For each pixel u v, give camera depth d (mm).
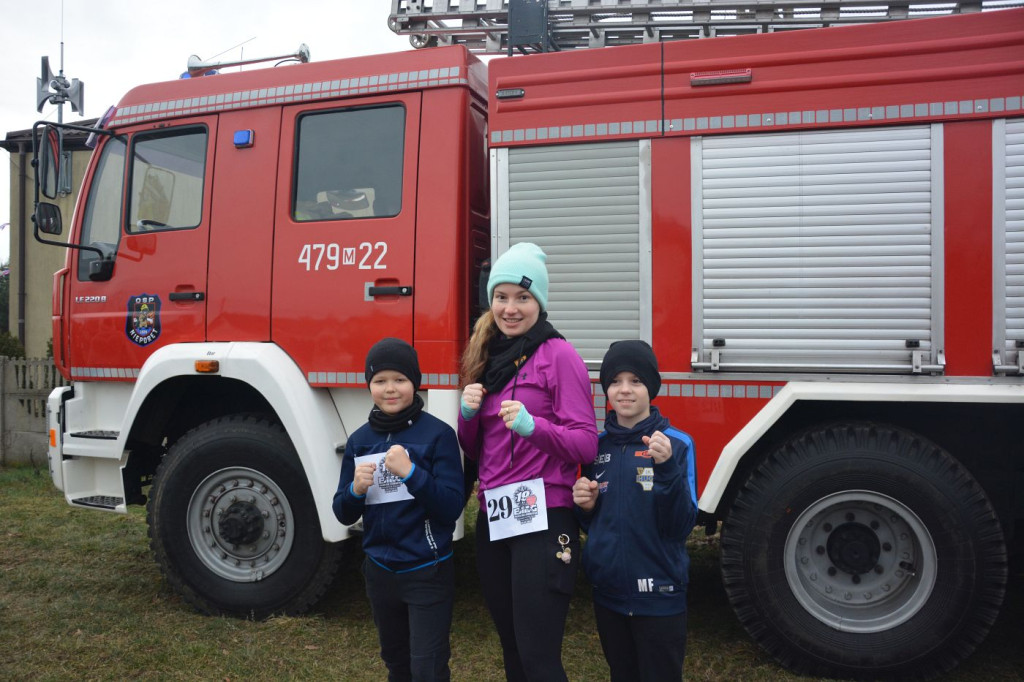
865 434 3213
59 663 3416
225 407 4496
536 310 2506
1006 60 3059
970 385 3062
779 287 3254
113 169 4414
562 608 2348
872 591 3270
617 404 2400
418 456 2455
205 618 3957
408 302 3666
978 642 3119
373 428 2543
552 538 2348
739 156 3307
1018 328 3033
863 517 3283
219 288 4023
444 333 3604
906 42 3148
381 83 3805
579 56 3498
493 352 2580
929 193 3123
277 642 3637
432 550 2447
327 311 3807
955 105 3098
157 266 4172
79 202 4461
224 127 4105
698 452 3332
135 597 4293
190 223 4156
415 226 3689
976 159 3082
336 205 3891
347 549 4348
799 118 3244
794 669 3283
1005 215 3055
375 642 3660
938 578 3125
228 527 3953
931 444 3168
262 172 4000
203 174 4148
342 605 4152
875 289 3166
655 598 2305
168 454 4078
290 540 3893
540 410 2406
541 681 2275
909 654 3146
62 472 4363
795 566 3260
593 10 4176
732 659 3447
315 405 3811
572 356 2436
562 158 3502
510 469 2414
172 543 4016
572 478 2443
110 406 4363
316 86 3934
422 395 3727
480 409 2516
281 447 3869
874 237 3170
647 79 3412
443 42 4664
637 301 3400
